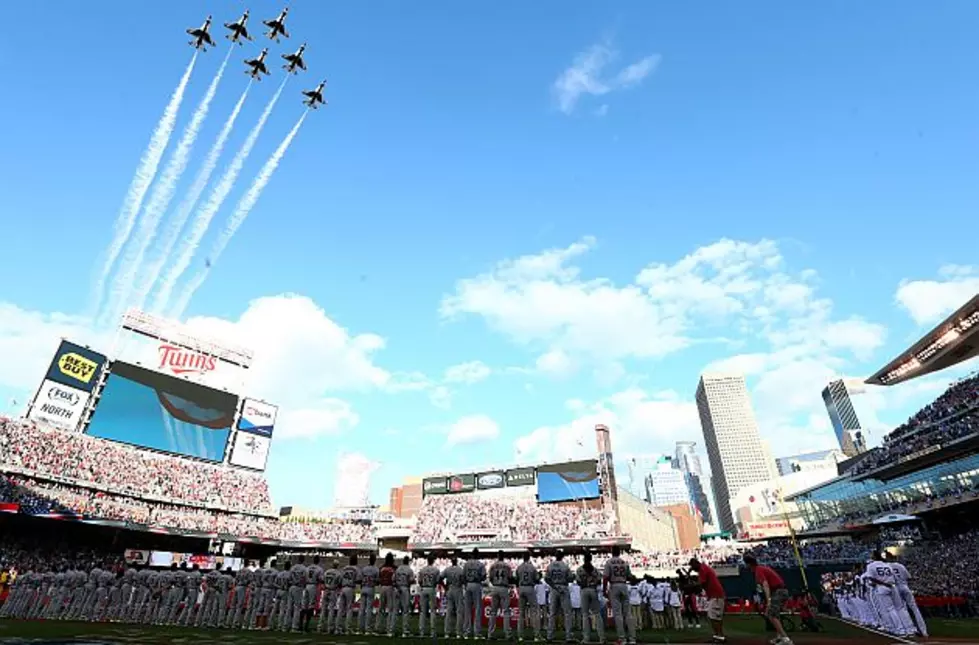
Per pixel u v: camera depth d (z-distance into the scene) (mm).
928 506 57062
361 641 16344
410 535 80062
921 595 32938
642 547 101625
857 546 57562
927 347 67250
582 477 78438
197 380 71312
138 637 16938
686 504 163375
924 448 54125
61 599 25578
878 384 81812
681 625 25812
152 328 68438
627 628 15930
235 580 22312
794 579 46688
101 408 61312
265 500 75312
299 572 21047
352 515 94938
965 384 55719
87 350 61562
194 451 68000
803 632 20578
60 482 53969
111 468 59594
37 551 52438
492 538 75812
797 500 87500
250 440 74188
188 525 61656
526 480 81562
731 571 50625
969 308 57094
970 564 40781
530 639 17688
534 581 17469
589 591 16312
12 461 50906
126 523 55531
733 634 20703
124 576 24625
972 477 51000
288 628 20547
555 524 75000
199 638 16797
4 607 27000
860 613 23547
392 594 19141
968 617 28547
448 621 18203
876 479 65938
